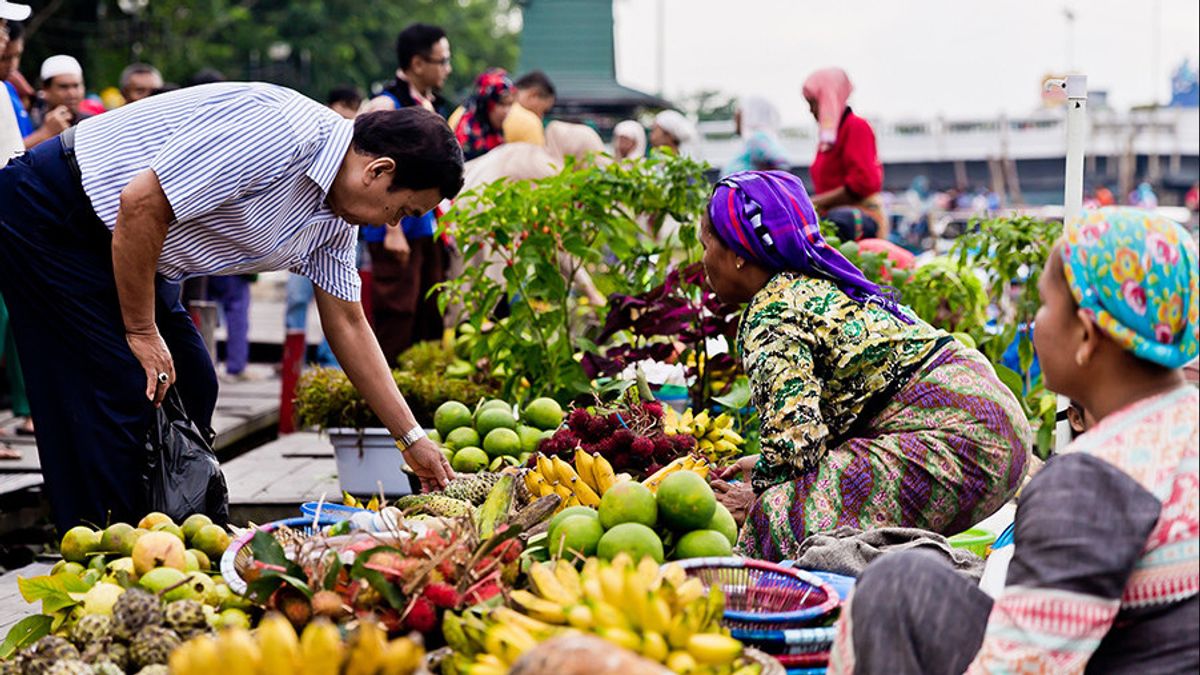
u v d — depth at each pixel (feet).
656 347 19.15
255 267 14.67
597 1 100.89
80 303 14.06
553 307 21.45
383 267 26.14
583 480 13.92
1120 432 8.23
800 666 9.73
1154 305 8.11
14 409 25.98
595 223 20.01
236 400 31.76
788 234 13.62
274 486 21.21
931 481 13.17
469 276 20.89
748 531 13.43
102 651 10.06
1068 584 7.91
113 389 14.12
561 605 9.12
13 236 14.02
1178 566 8.08
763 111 37.19
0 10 20.56
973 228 22.12
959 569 11.95
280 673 7.54
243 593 10.43
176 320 15.39
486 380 21.38
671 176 19.98
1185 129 140.46
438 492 14.29
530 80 30.83
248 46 128.67
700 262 19.15
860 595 8.84
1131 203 97.55
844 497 13.17
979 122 141.69
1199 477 8.10
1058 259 8.53
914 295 21.54
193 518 12.70
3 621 14.26
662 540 11.72
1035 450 20.77
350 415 18.86
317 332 48.62
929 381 13.50
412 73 27.22
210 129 13.48
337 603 9.73
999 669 8.03
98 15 101.65
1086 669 8.38
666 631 8.34
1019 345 21.59
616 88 91.66
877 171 29.09
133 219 13.39
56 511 14.37
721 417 17.04
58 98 29.32
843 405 13.66
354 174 13.85
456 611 9.76
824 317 13.48
